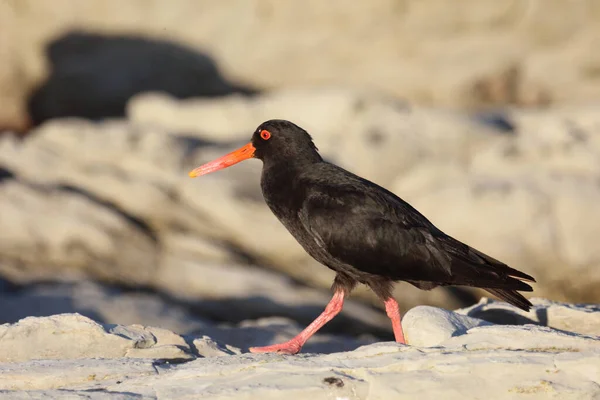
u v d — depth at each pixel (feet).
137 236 55.01
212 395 18.63
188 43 115.96
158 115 79.92
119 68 114.01
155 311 43.52
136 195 58.23
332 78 110.93
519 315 26.32
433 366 19.25
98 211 55.11
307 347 31.48
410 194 60.29
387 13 110.93
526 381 18.72
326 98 73.05
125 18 116.06
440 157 65.41
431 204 57.26
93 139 64.54
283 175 25.72
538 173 59.11
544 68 104.99
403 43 110.01
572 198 55.21
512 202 55.52
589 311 25.89
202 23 116.57
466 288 52.90
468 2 109.29
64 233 52.85
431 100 105.91
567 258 54.29
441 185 58.95
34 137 67.62
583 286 54.39
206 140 69.97
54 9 114.21
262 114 75.72
